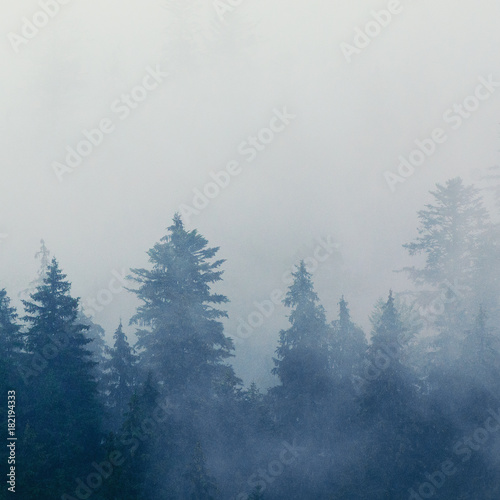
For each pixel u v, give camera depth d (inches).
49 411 1131.3
